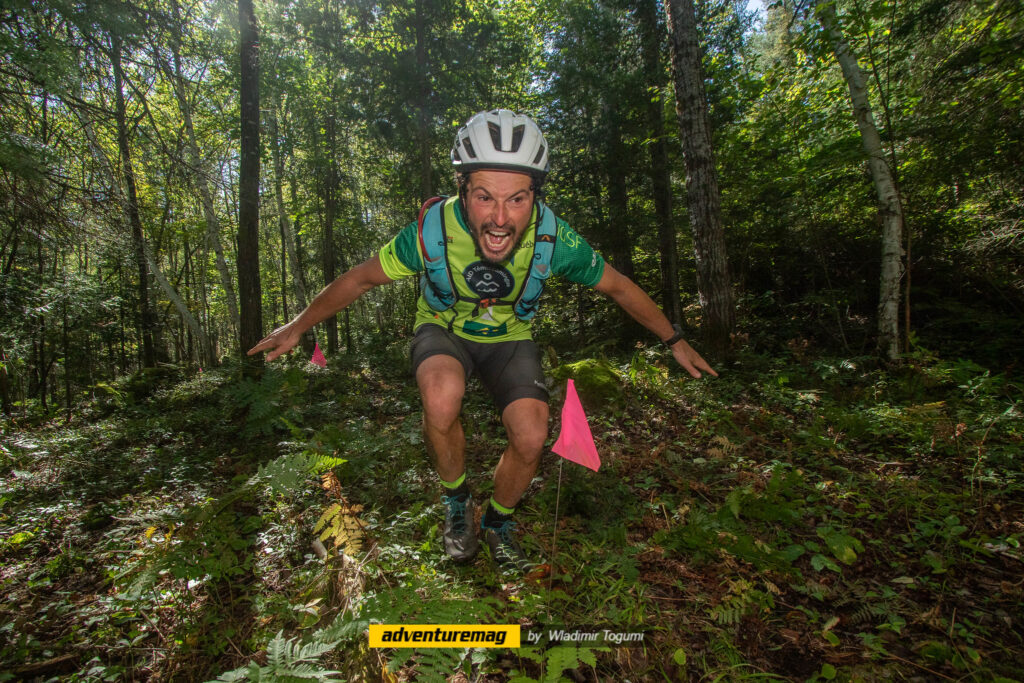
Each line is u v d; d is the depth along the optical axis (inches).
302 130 770.8
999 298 277.0
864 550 96.3
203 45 297.4
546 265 80.2
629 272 471.8
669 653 71.0
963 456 136.1
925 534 99.8
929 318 296.2
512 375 83.9
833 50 255.8
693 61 264.4
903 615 80.4
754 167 361.4
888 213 243.6
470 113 578.9
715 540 91.3
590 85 471.2
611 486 118.3
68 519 132.3
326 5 538.3
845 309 338.3
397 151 620.1
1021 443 139.3
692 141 263.7
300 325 85.3
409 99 546.3
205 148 713.0
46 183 203.6
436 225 77.5
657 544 95.7
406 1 527.5
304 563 95.4
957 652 71.5
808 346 275.7
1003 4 250.2
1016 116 257.0
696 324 450.9
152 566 83.5
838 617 78.9
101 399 397.1
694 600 81.5
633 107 456.8
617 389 203.8
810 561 94.7
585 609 77.8
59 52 184.4
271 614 78.3
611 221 455.8
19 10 178.9
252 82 335.6
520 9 637.9
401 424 207.5
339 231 877.8
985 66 259.9
